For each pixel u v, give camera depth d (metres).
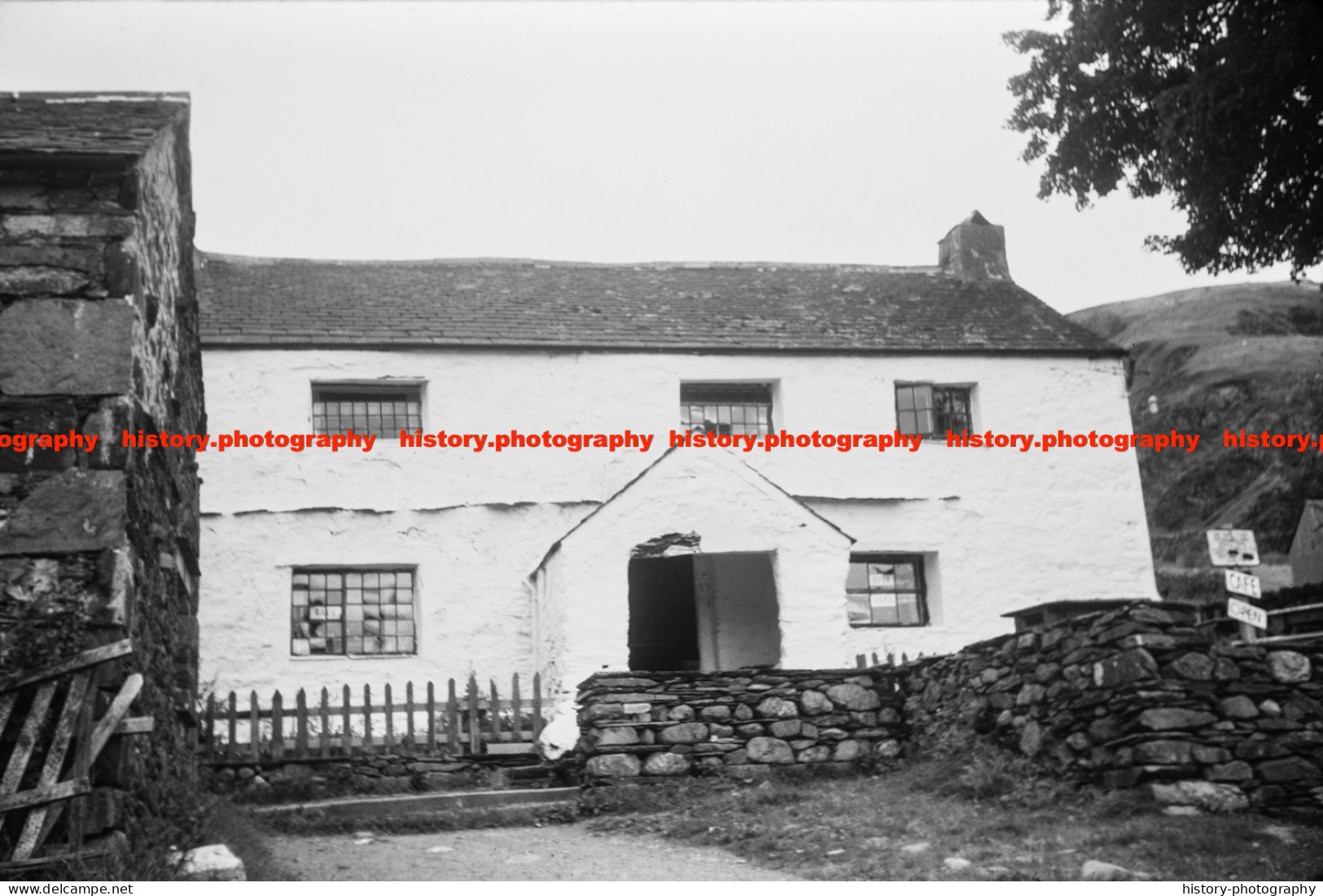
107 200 8.04
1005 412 20.17
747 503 14.98
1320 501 26.81
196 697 11.13
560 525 18.14
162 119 8.84
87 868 6.76
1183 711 9.03
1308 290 59.19
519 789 12.14
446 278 21.09
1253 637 9.58
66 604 7.26
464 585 17.64
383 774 12.79
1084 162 18.70
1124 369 20.81
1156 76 18.02
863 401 19.67
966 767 10.51
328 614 17.52
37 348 7.61
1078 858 7.77
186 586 10.73
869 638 18.67
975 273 23.28
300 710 12.80
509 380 18.59
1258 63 15.43
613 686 11.95
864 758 12.09
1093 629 9.70
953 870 7.60
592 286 21.33
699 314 20.53
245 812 10.66
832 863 8.17
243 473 17.41
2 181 7.93
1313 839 8.08
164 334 9.48
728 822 9.94
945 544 19.36
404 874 8.41
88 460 7.48
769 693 12.21
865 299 21.88
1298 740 9.03
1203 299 58.72
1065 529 19.83
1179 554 39.06
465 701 15.77
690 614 18.62
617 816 10.85
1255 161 16.33
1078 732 9.68
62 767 7.01
